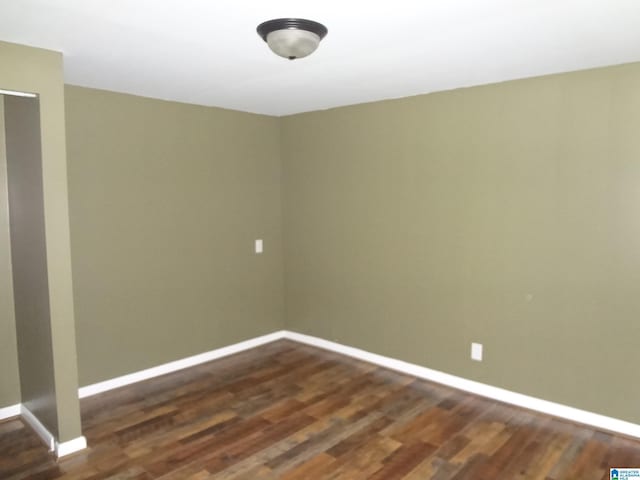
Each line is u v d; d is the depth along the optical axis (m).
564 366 3.14
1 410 3.15
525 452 2.75
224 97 3.75
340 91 3.55
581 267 3.03
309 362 4.24
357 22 2.07
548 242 3.15
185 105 3.96
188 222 4.05
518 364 3.34
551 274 3.15
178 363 4.06
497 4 1.88
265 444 2.85
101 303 3.57
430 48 2.46
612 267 2.91
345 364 4.18
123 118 3.59
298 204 4.65
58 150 2.56
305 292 4.69
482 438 2.91
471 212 3.48
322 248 4.49
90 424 3.10
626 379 2.91
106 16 2.00
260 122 4.55
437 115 3.60
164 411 3.29
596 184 2.93
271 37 2.07
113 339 3.65
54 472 2.57
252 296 4.61
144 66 2.80
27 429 3.04
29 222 2.77
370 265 4.14
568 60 2.71
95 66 2.80
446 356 3.71
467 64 2.80
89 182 3.45
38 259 2.69
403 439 2.90
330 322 4.51
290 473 2.55
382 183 3.98
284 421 3.14
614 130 2.85
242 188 4.45
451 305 3.65
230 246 4.39
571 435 2.94
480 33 2.23
